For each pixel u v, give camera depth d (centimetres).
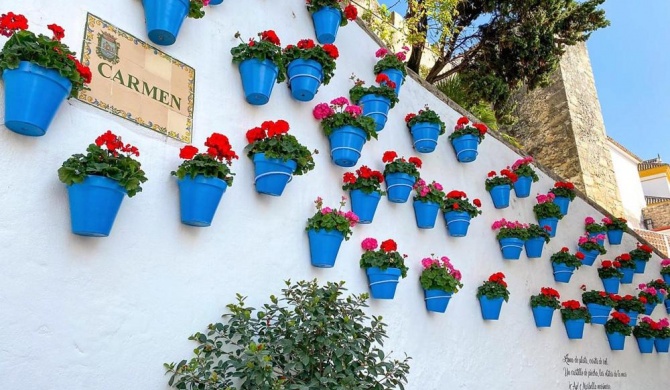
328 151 309
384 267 300
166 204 213
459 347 366
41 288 168
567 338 496
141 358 192
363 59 364
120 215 196
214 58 252
